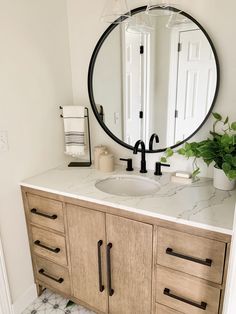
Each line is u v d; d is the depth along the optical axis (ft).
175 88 4.92
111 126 5.87
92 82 5.87
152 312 4.37
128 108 5.54
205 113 4.75
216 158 4.32
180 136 5.09
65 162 6.36
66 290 5.42
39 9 5.11
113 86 5.60
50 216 4.99
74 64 6.05
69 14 5.76
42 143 5.62
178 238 3.72
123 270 4.45
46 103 5.58
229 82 4.48
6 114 4.74
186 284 3.86
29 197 5.18
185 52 4.67
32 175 5.45
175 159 5.30
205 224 3.42
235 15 4.18
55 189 4.73
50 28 5.42
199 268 3.67
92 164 6.20
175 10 4.58
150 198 4.26
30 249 5.63
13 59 4.73
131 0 4.98
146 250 4.08
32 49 5.08
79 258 4.95
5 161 4.83
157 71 5.02
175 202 4.09
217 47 4.42
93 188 4.75
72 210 4.69
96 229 4.52
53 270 5.46
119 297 4.67
